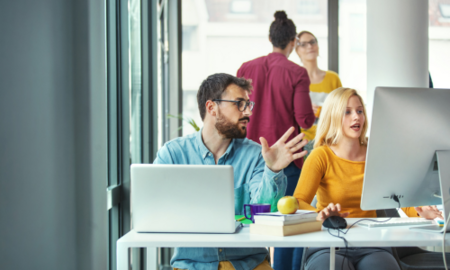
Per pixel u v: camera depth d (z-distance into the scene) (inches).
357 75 166.9
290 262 96.4
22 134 40.8
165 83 164.7
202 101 77.2
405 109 52.7
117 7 84.9
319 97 165.3
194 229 52.3
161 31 152.1
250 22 168.4
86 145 47.7
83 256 47.1
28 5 41.6
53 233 44.2
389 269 59.3
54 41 44.9
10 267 39.4
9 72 39.4
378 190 55.0
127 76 86.3
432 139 53.9
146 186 51.9
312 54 165.5
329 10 165.9
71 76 47.1
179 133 168.1
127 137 86.1
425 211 63.7
